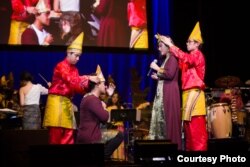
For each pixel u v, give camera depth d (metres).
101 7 11.24
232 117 10.66
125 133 10.10
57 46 10.91
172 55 9.53
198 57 9.52
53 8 10.95
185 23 12.69
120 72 12.66
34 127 9.73
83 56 12.52
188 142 9.61
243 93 11.62
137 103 10.83
